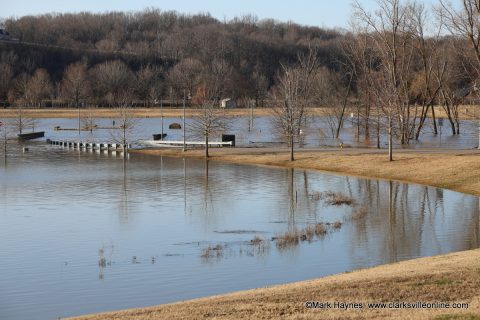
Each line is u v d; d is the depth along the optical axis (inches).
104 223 1776.6
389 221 1732.3
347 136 4537.4
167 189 2378.2
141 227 1720.0
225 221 1781.5
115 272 1295.5
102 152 3951.8
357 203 2011.6
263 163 3107.8
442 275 958.4
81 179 2691.9
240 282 1211.9
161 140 4372.5
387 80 3941.9
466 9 3006.9
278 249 1454.2
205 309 856.9
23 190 2393.0
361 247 1456.7
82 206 2043.6
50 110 7519.7
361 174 2642.7
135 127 5644.7
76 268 1331.2
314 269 1285.7
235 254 1417.3
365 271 1106.1
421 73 4862.2
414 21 4062.5
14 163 3373.5
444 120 5610.2
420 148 3420.3
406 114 4111.7
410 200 2044.8
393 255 1381.6
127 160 3457.2
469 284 903.1
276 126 4298.7
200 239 1572.3
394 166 2655.0
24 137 4891.7
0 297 1146.0
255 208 1962.4
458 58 4995.1
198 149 3789.4
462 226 1651.1
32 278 1261.1
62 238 1603.1
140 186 2464.3
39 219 1838.1
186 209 1967.3
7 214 1916.8
